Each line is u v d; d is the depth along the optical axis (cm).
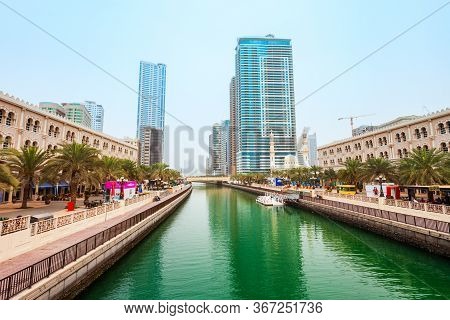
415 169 3119
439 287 1554
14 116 3288
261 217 4381
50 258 1122
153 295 1484
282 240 2827
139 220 2592
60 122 4228
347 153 6712
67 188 4753
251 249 2478
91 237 1537
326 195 4712
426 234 2011
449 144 3972
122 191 3575
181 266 1986
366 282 1662
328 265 2003
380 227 2658
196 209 5528
